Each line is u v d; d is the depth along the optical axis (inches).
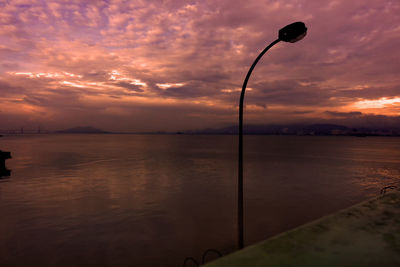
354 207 155.9
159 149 2945.4
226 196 749.9
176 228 490.6
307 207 640.4
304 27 231.1
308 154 2310.5
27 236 448.5
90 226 498.6
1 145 3459.6
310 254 94.9
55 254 382.9
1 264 353.4
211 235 459.5
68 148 2947.8
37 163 1523.1
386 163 1592.0
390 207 154.9
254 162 1649.9
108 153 2309.3
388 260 89.9
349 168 1362.0
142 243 423.8
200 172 1208.2
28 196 735.7
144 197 732.7
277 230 487.2
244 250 99.0
